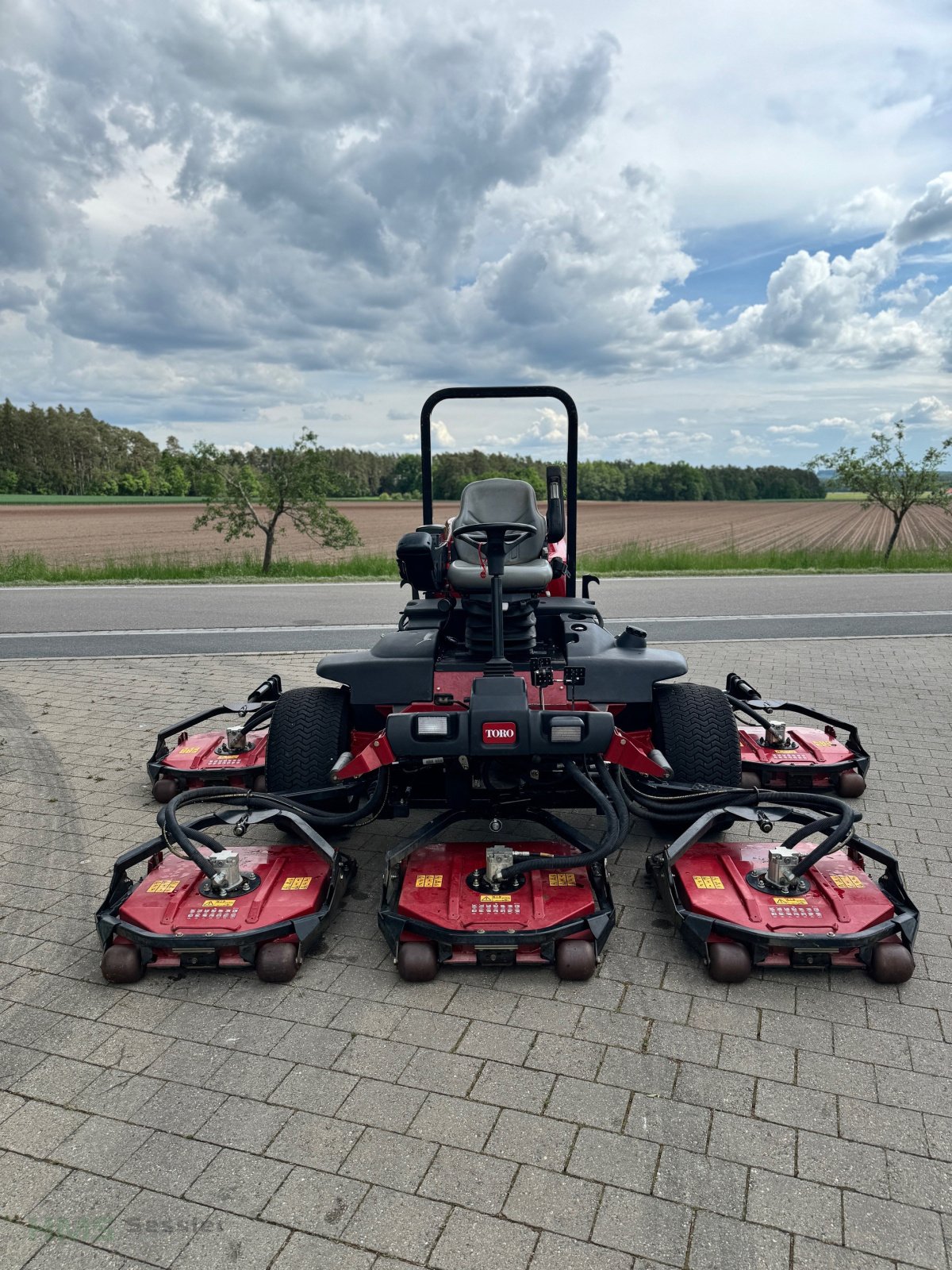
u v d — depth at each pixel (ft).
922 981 11.13
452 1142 8.40
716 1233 7.41
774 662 28.76
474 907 11.12
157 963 11.06
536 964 11.07
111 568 59.47
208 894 11.51
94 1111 8.87
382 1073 9.41
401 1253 7.21
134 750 20.22
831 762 16.80
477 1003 10.68
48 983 11.21
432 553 15.71
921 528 148.97
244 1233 7.42
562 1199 7.74
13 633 34.50
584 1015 10.43
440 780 13.61
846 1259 7.16
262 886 11.64
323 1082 9.28
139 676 27.22
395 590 48.19
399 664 13.48
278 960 10.89
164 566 63.98
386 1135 8.50
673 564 61.00
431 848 12.64
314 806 14.46
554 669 13.16
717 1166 8.11
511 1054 9.71
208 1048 9.87
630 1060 9.60
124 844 15.26
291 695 14.39
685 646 31.37
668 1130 8.55
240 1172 8.07
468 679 13.30
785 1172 8.05
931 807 16.58
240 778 16.65
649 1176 8.00
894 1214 7.60
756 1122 8.66
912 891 13.38
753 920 10.89
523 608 14.12
